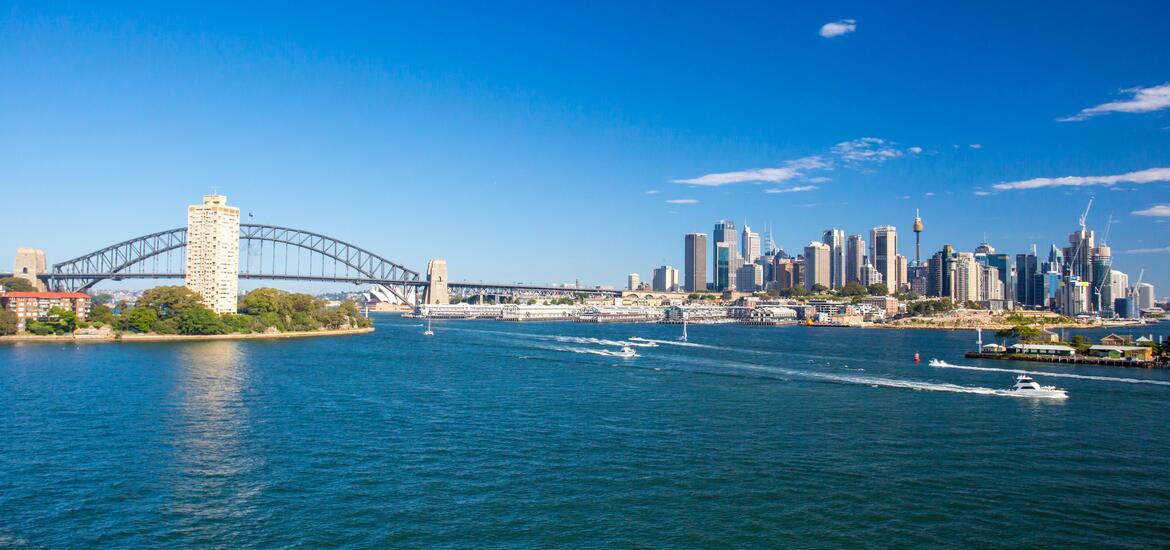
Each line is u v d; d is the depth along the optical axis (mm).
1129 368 191875
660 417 115375
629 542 64250
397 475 82188
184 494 75938
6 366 181625
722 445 96250
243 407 123188
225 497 75062
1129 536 65812
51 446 94688
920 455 91375
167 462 87375
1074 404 128500
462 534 65750
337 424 109062
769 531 66625
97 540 64625
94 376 162250
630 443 97312
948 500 74625
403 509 71625
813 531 66688
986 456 91188
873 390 145375
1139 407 125750
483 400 131750
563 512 71000
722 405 126750
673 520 69062
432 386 150500
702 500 74250
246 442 97188
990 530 67000
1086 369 189250
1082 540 64875
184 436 100500
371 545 63531
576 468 85000
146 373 169000
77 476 81812
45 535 65625
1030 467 86500
